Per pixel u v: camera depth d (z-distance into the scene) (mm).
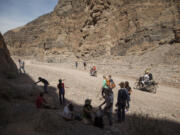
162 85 18391
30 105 6273
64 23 72000
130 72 26344
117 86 15469
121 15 49688
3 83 7266
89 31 56625
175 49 28406
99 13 54406
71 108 5953
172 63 25000
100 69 32562
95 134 4703
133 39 41750
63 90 8367
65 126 5004
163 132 5297
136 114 7082
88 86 14312
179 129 6027
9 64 13953
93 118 6297
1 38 14773
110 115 5844
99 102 9508
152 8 44781
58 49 65812
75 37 64000
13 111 5133
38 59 73438
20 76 14461
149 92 13906
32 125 4465
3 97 6117
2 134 3682
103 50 47594
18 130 3990
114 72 28312
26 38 119875
